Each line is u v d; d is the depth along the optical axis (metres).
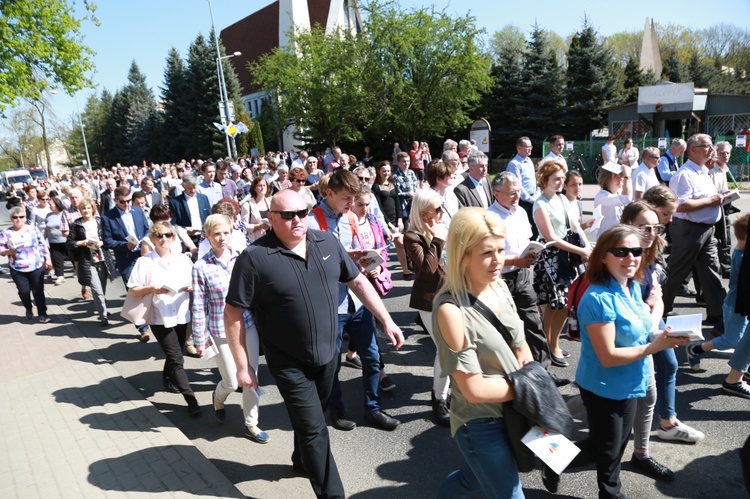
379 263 4.36
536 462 2.33
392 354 5.71
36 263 7.81
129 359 6.20
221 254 4.19
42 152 79.44
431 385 4.93
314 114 35.16
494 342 2.28
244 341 3.09
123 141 67.69
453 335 2.23
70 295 9.60
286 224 2.96
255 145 45.25
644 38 50.66
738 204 13.65
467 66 30.11
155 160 59.88
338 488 3.05
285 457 3.92
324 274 3.10
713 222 5.24
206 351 4.10
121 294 7.57
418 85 31.00
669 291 5.47
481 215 2.27
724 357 4.98
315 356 3.04
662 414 3.67
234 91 50.78
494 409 2.35
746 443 2.45
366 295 3.35
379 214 5.71
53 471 3.73
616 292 2.74
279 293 2.97
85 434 4.27
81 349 6.54
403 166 9.38
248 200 7.66
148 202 12.23
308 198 5.68
